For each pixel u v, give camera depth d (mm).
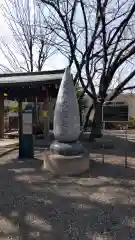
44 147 9992
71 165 5648
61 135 6012
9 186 4859
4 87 10703
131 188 4730
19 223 3246
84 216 3477
